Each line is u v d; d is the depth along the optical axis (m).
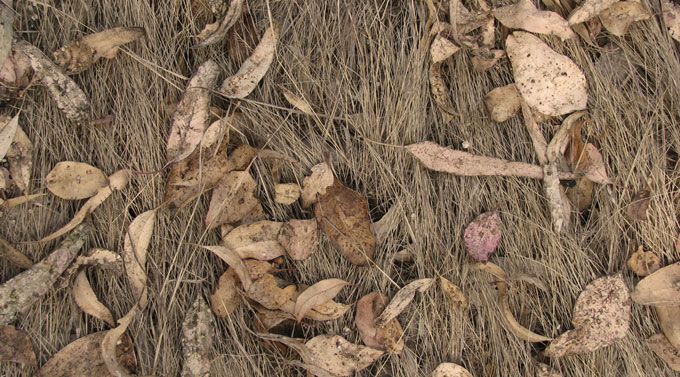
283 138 0.71
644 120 0.73
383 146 0.72
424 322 0.73
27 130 0.69
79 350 0.69
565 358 0.73
